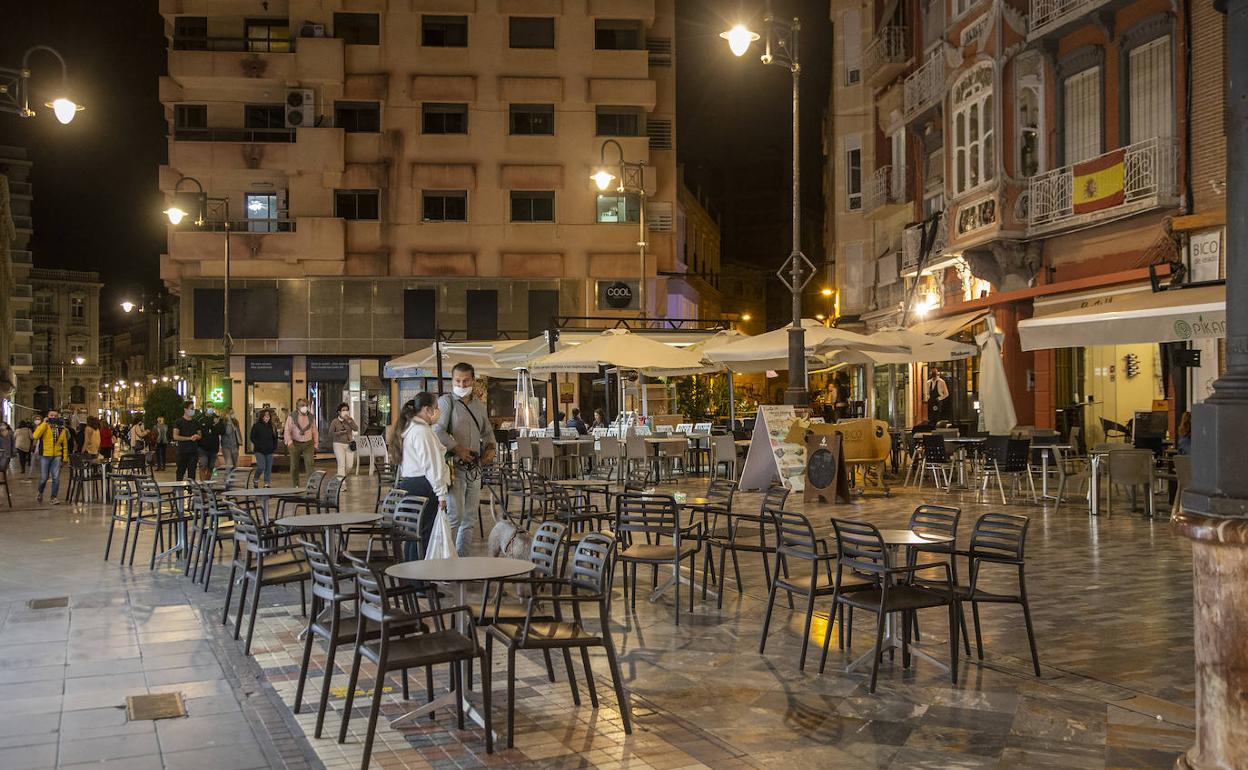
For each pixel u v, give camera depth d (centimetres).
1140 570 1000
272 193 3831
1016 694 605
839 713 574
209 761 504
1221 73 1750
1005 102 2241
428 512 895
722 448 2019
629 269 3881
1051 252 2217
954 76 2422
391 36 3838
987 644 725
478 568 543
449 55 3856
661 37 4066
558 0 3891
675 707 589
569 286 3875
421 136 3831
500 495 1400
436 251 3834
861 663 666
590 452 2194
